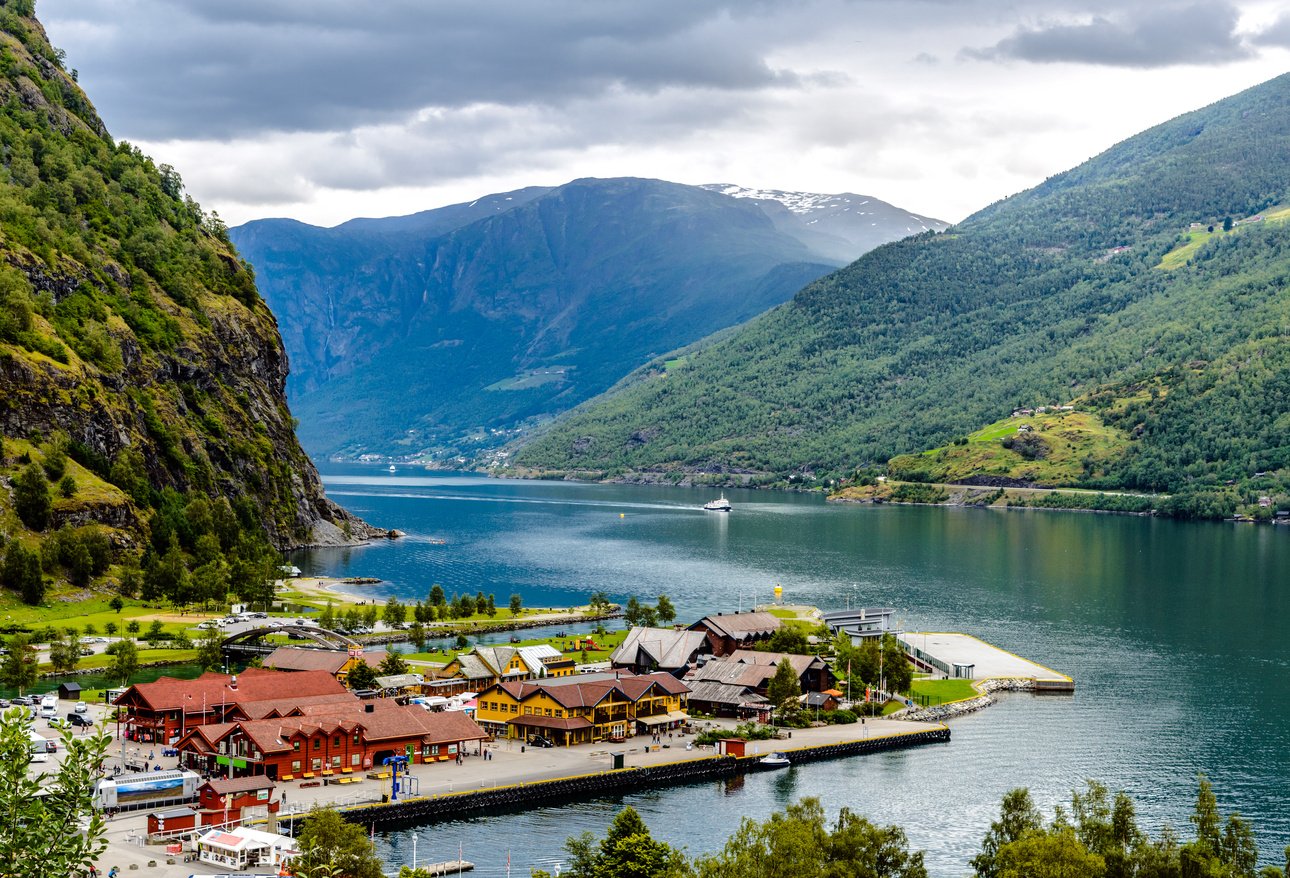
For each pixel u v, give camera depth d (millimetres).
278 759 194250
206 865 154750
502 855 168750
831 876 137000
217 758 195750
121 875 150000
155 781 179875
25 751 66000
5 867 61781
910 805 194375
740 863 137250
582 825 182125
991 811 191375
